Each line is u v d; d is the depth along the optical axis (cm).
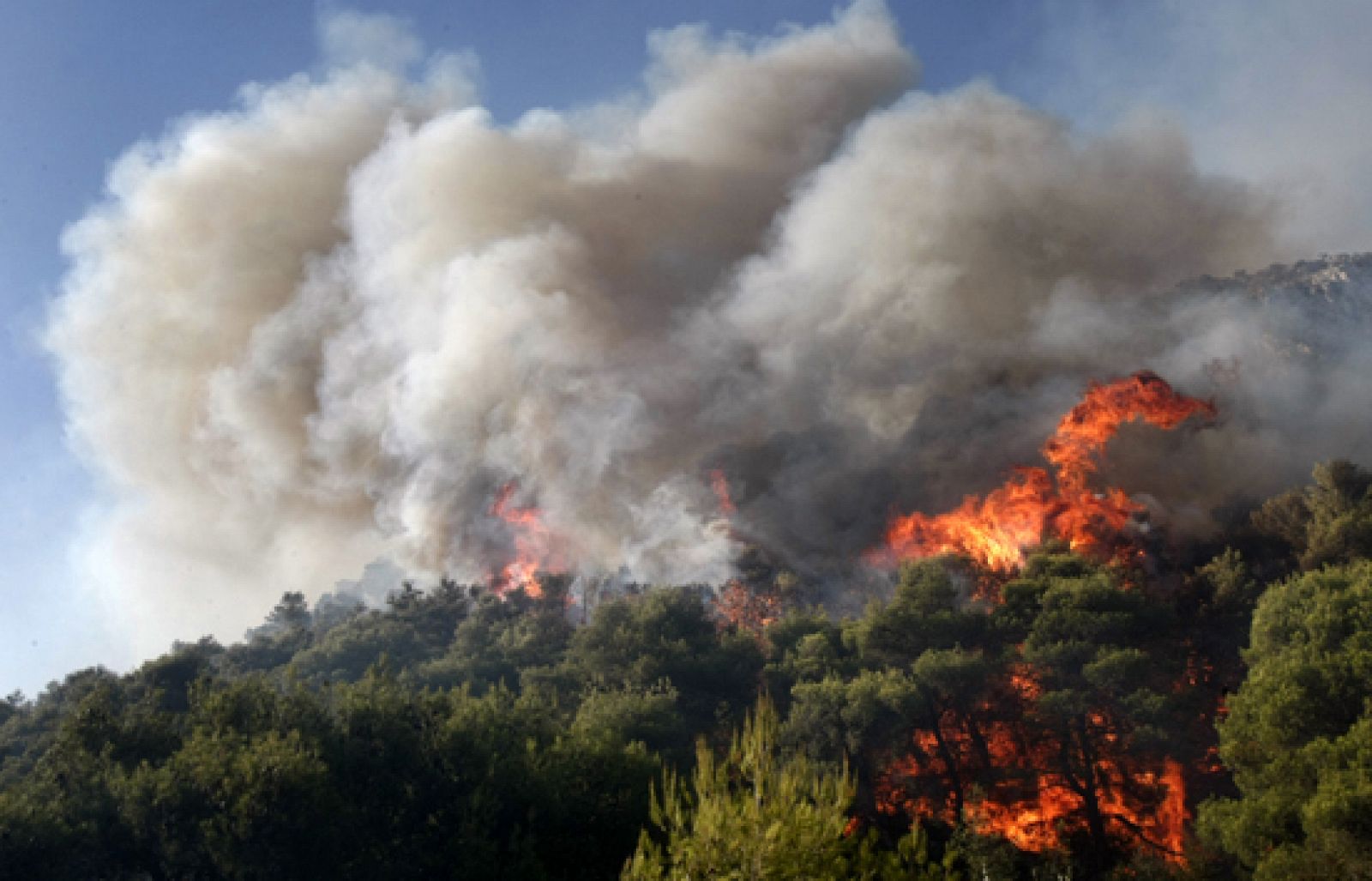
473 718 4666
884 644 6488
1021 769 5509
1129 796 5500
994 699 5925
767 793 2108
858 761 5475
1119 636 5822
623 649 7138
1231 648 6297
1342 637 4350
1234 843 3581
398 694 4841
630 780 4462
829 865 1989
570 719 6328
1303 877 3131
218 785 3816
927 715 5803
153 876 3894
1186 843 5084
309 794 3772
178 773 3919
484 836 3956
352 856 3925
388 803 4244
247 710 4503
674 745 5734
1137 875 4309
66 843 3722
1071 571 6938
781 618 9188
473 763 4388
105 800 4000
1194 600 7144
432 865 3997
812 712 5656
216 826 3731
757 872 1931
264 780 3753
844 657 6938
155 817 3838
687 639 7362
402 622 10669
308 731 4322
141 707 5322
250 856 3681
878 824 5312
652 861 2044
